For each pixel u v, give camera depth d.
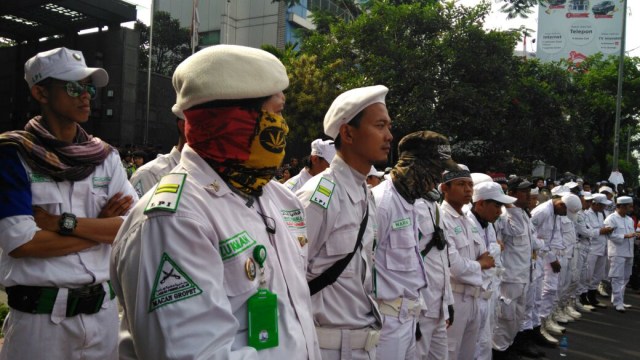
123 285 1.43
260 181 1.61
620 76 18.61
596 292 10.76
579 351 6.90
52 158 2.53
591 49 36.62
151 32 19.97
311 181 2.80
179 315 1.29
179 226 1.37
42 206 2.50
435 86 17.98
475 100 17.67
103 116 20.81
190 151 1.59
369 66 18.38
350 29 19.22
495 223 6.19
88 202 2.66
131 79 20.83
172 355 1.26
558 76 24.05
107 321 2.64
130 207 2.77
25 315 2.43
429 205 3.94
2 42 28.22
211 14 33.75
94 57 20.81
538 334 7.16
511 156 21.06
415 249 3.48
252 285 1.45
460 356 4.68
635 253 11.97
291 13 33.03
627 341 7.47
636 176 51.91
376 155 2.85
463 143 20.48
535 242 6.63
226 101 1.53
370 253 2.87
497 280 5.64
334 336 2.65
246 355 1.32
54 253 2.42
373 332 2.70
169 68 30.50
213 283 1.36
